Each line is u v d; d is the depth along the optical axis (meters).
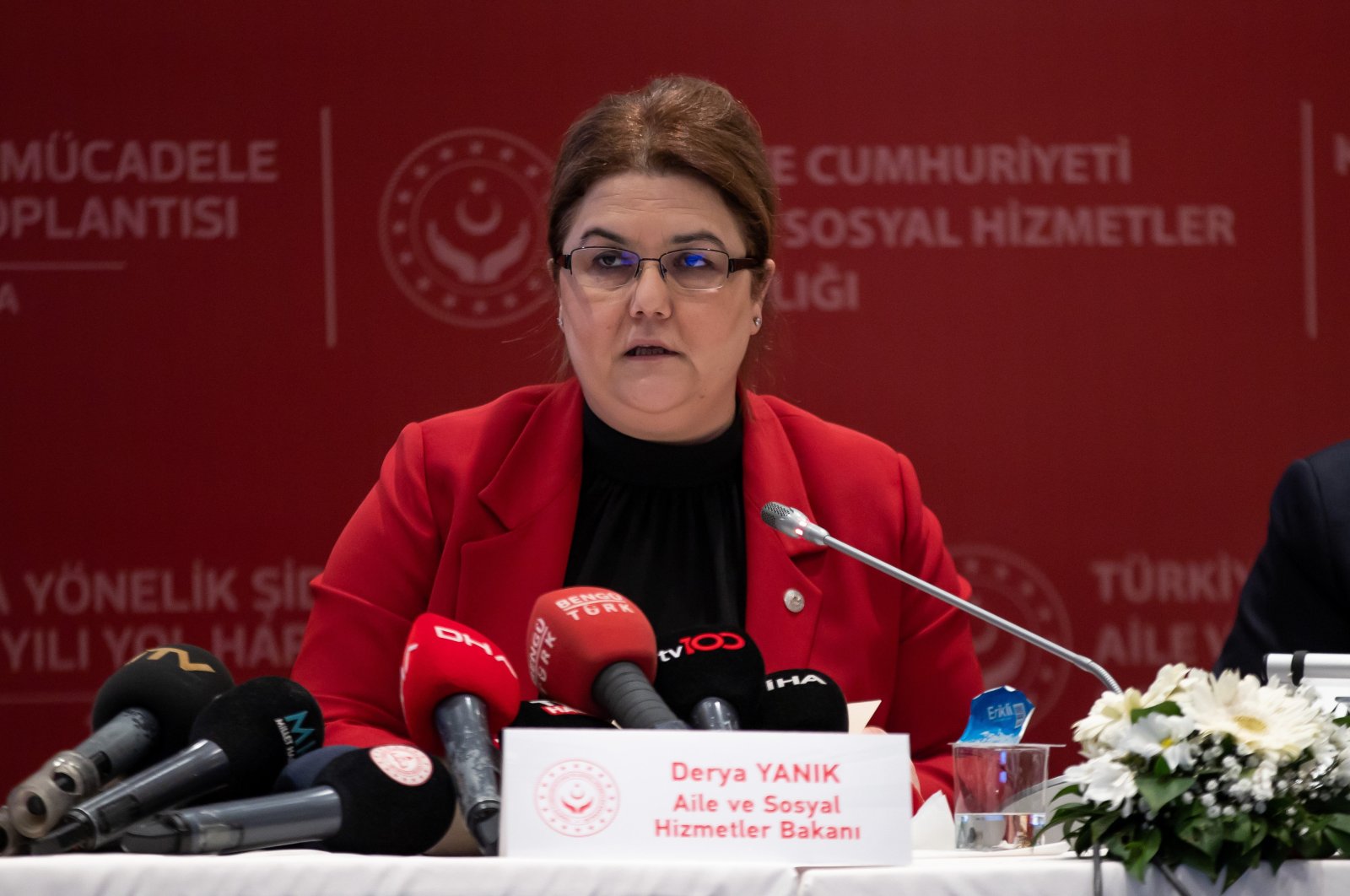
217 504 12.15
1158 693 4.18
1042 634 12.38
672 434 6.29
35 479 12.06
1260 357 12.44
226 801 4.09
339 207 12.29
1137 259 12.47
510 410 6.63
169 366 12.16
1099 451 12.45
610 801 3.68
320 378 12.24
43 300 12.12
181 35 12.25
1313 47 12.50
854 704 5.46
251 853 3.60
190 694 4.35
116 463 12.10
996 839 4.45
